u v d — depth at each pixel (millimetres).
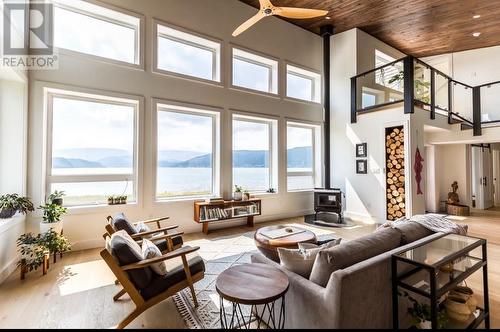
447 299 1823
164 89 4250
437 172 6875
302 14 3393
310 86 6555
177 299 2316
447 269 1841
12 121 3088
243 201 4809
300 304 1609
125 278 1869
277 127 5695
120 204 3869
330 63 6355
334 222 5359
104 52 3926
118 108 4055
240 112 5125
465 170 6789
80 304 2225
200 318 2035
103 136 3941
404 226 2166
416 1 4848
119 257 1847
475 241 2002
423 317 1712
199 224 4621
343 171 6000
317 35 6426
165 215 4262
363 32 5992
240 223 5129
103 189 3930
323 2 4965
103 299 2312
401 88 5109
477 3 4828
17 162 3105
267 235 3191
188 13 4484
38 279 2688
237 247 3754
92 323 1971
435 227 2293
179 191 4625
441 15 5293
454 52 7117
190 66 4742
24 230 3184
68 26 3656
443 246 1925
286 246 2850
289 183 6082
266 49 5496
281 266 1868
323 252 1572
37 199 3299
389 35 6199
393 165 5059
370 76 5773
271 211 5570
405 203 4797
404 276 1703
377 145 5297
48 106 3555
